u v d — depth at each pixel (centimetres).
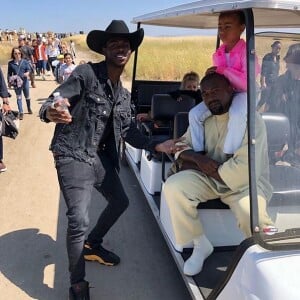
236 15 263
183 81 516
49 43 1906
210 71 291
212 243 292
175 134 363
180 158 300
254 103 206
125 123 326
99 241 361
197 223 276
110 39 288
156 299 320
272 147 224
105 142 329
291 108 228
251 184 207
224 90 269
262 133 222
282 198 223
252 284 199
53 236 412
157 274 352
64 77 1082
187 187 275
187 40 953
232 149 269
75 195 296
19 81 920
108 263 361
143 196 509
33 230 424
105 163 329
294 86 229
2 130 562
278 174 225
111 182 335
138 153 490
